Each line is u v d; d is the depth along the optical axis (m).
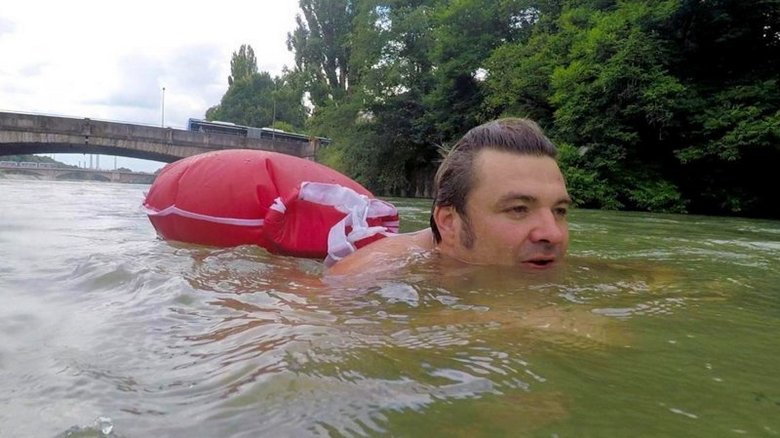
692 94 13.20
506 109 17.42
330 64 38.69
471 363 0.87
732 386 0.79
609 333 1.06
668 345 0.99
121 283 1.74
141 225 4.10
